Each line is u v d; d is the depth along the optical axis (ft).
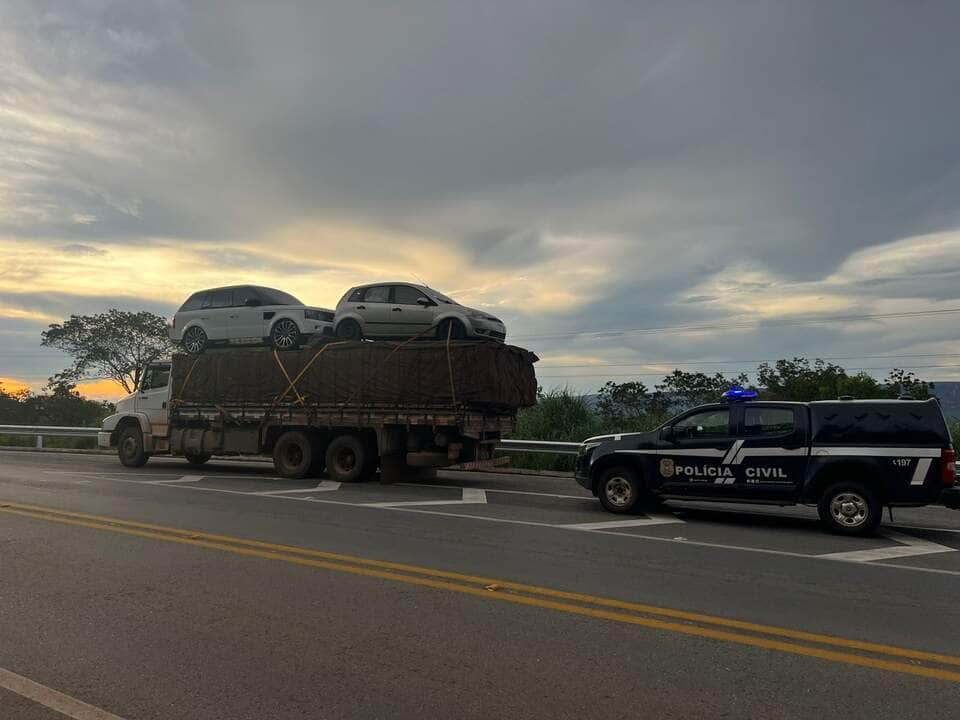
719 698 12.78
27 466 56.29
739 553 25.39
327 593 19.22
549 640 15.74
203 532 27.37
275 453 48.83
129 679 13.48
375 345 45.60
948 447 29.27
